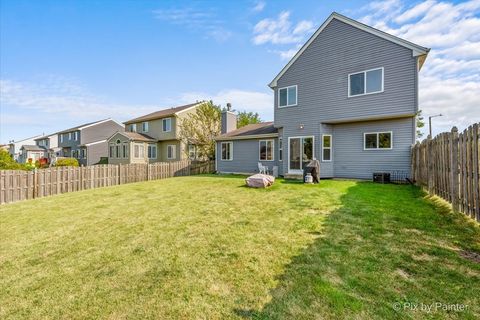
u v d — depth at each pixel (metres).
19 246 4.42
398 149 11.41
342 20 12.30
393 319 2.13
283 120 14.30
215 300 2.56
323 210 5.93
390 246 3.63
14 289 2.98
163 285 2.90
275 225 4.94
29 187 9.95
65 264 3.60
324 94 12.84
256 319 2.24
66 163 29.02
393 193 7.98
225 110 21.23
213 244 4.07
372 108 11.45
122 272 3.27
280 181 12.16
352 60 12.00
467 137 4.57
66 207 7.77
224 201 7.60
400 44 10.77
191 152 25.58
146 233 4.82
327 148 13.14
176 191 10.19
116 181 14.29
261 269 3.14
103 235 4.84
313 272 2.98
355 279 2.78
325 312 2.27
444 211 5.31
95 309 2.53
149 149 26.16
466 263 3.03
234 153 18.59
